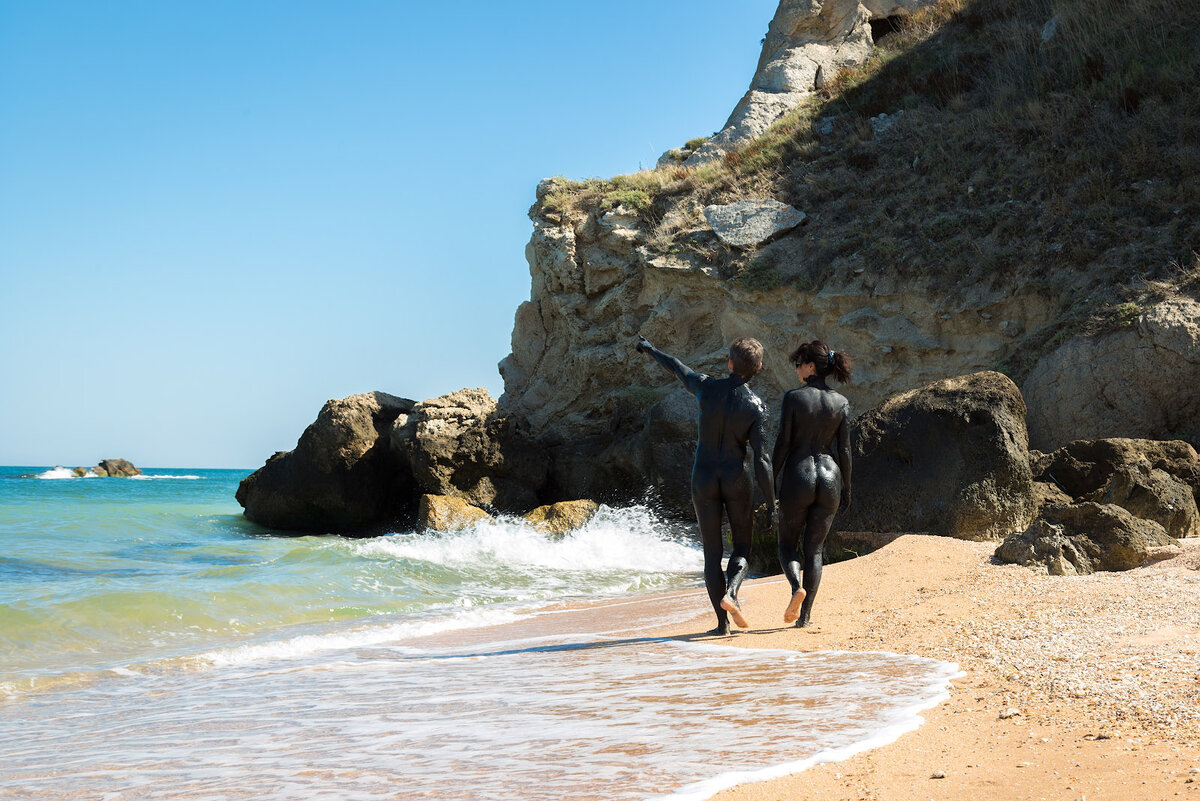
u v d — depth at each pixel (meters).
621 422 20.69
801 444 6.76
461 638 7.30
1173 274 15.09
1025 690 4.00
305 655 6.70
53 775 3.39
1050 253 16.89
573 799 2.76
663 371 21.83
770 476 6.45
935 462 10.77
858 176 21.61
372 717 4.20
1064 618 5.62
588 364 23.41
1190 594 5.90
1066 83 20.66
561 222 25.02
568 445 21.41
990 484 10.33
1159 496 9.59
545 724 3.85
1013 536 8.30
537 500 19.84
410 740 3.68
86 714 4.79
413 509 21.17
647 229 23.39
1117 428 14.17
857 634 6.00
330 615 9.02
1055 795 2.68
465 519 17.44
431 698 4.62
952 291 17.70
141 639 7.70
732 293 20.73
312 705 4.61
